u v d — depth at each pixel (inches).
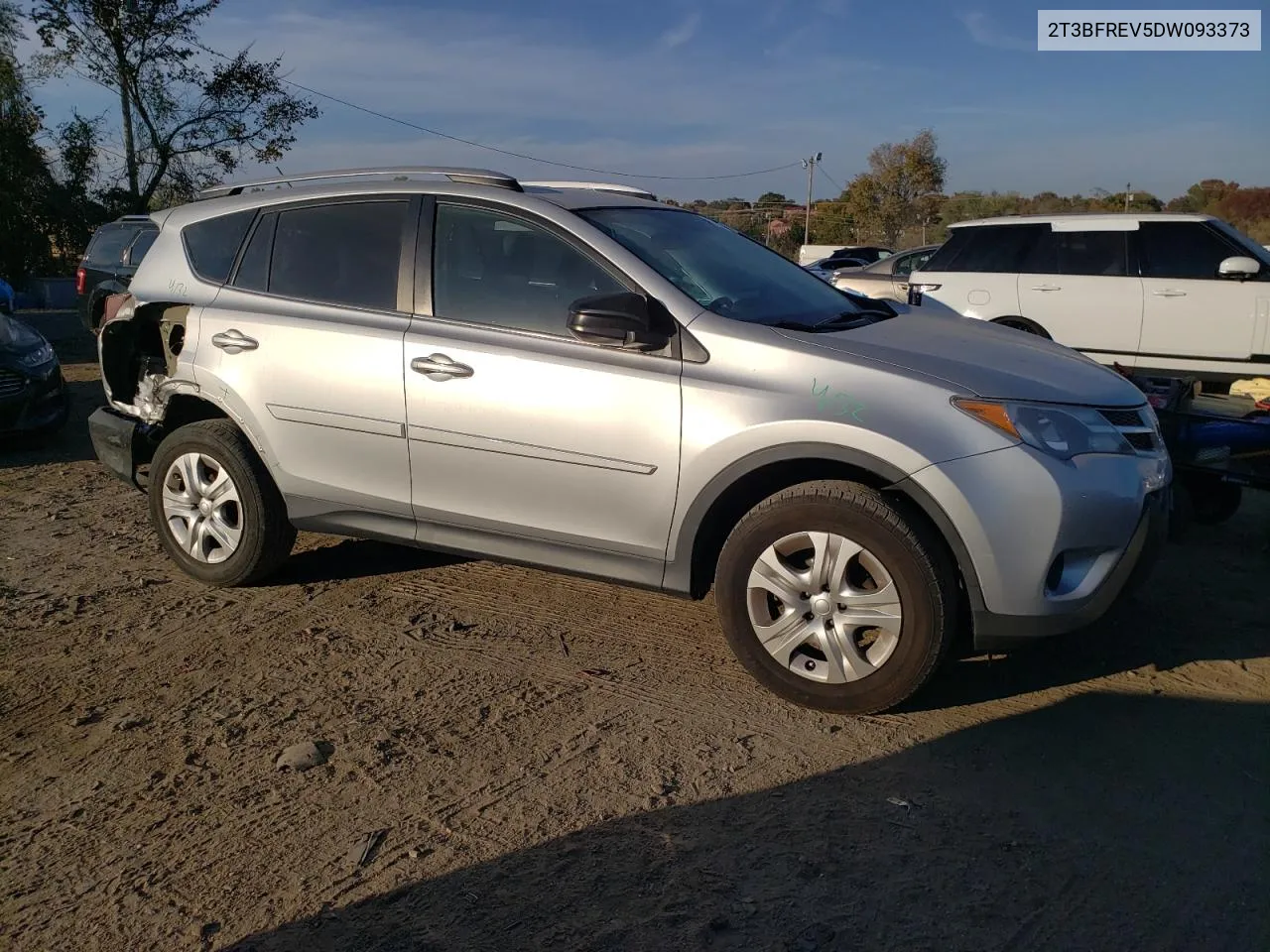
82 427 358.3
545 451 157.0
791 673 146.0
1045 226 374.0
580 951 98.7
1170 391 217.0
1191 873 109.8
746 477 148.1
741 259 181.8
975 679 155.7
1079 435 139.6
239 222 192.5
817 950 98.4
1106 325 359.6
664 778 129.2
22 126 1071.6
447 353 163.8
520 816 121.5
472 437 162.2
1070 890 107.2
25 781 130.9
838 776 129.3
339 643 170.7
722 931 101.3
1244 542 220.8
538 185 182.9
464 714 146.6
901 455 135.6
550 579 198.8
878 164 1759.4
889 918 103.0
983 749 135.8
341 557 211.6
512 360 158.9
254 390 180.9
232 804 125.0
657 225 177.2
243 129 1024.2
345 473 176.1
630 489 152.5
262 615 182.5
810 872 110.4
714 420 145.3
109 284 513.0
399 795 126.4
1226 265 336.5
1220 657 162.7
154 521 199.0
